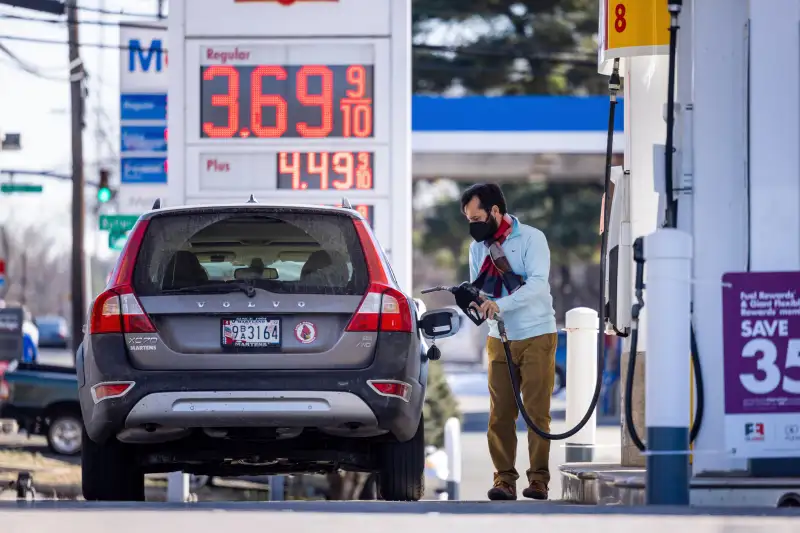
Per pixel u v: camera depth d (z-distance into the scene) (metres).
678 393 18.62
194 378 21.80
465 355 171.50
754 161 20.05
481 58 132.38
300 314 22.09
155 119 73.31
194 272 22.75
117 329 22.09
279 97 45.62
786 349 18.97
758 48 20.08
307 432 22.78
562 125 76.62
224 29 45.62
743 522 16.91
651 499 18.86
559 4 134.38
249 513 18.36
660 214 21.52
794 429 18.97
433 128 76.50
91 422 22.27
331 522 17.20
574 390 30.22
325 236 22.81
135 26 72.50
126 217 70.06
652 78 25.66
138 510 18.75
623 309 25.28
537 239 26.44
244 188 45.53
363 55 45.66
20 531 16.39
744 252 20.28
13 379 68.06
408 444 23.98
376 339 22.17
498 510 18.84
